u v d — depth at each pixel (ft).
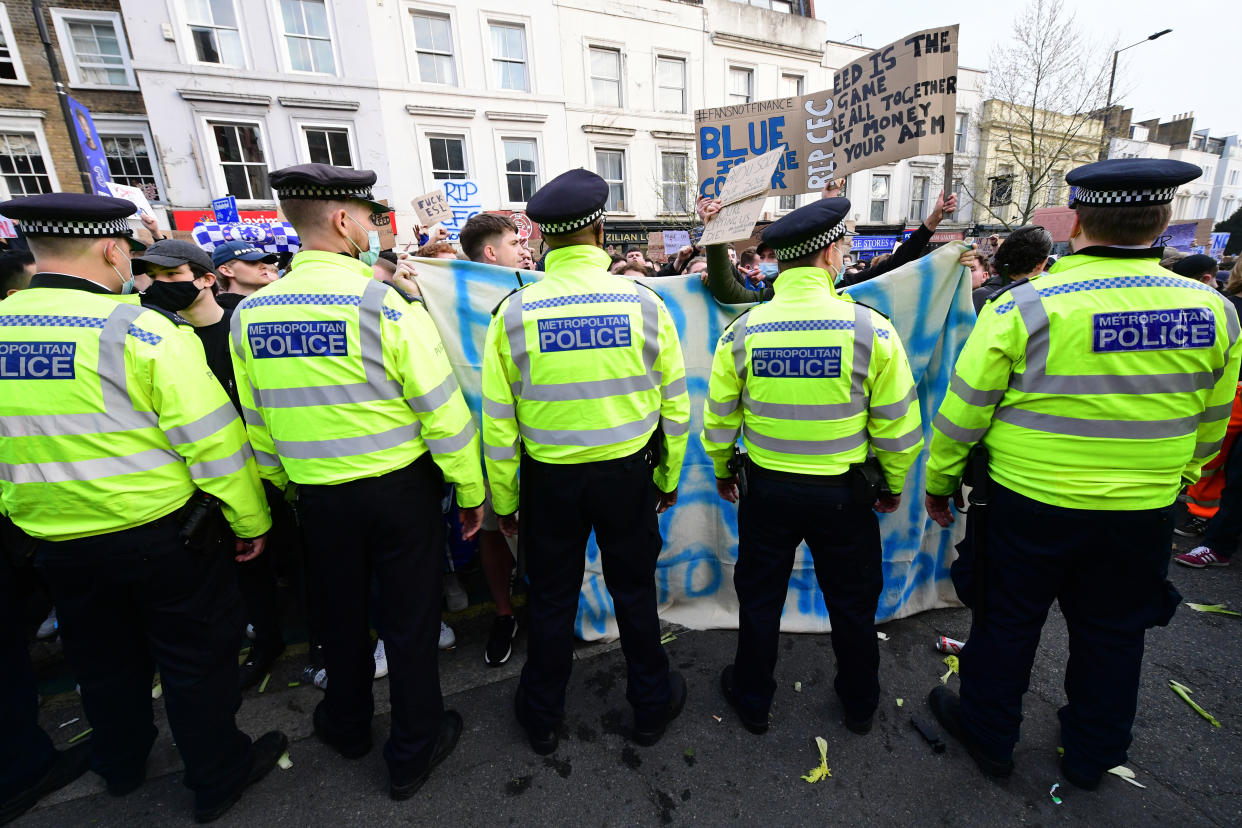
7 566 5.61
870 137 8.82
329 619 5.82
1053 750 6.39
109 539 5.01
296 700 7.63
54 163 36.76
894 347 5.70
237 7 34.40
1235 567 10.28
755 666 6.48
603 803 5.91
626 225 47.98
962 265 7.84
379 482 5.40
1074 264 5.05
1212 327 4.74
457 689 7.65
